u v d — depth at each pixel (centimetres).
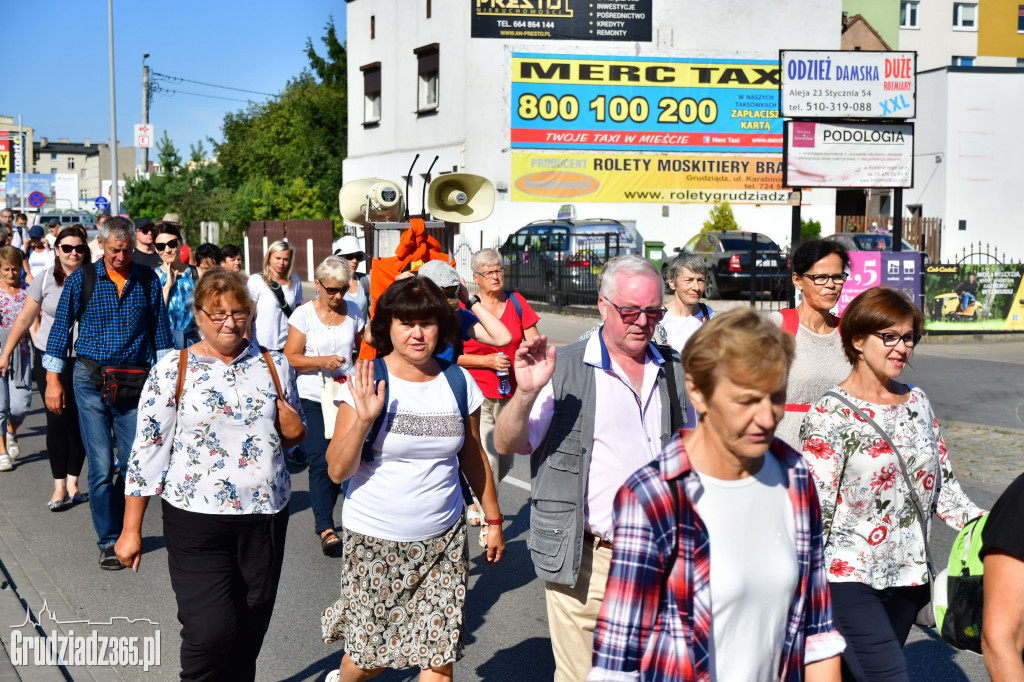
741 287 2355
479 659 509
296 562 665
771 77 3117
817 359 446
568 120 3056
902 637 351
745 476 243
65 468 784
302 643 525
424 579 390
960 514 349
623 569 235
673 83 3084
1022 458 944
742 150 3128
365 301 834
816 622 254
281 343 808
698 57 3083
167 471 401
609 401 379
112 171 3125
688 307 647
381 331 389
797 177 1884
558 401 381
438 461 389
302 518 780
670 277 645
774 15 3105
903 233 2584
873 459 334
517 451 374
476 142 3045
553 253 2347
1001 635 258
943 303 1781
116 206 3134
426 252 655
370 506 385
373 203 880
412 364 392
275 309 803
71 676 471
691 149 3108
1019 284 1795
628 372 387
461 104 3062
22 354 936
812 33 3120
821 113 1892
